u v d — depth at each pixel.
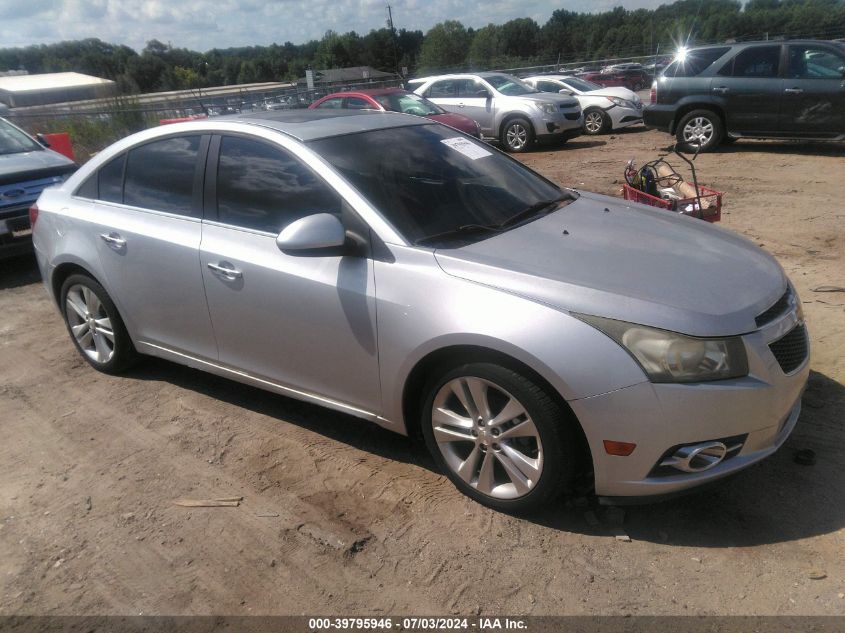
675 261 2.97
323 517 3.02
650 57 32.78
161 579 2.73
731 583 2.52
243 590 2.64
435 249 2.99
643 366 2.52
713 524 2.83
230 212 3.57
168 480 3.38
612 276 2.78
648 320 2.54
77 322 4.62
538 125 13.90
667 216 3.74
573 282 2.71
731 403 2.53
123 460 3.57
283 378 3.52
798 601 2.42
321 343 3.25
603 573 2.61
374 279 3.02
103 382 4.49
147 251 3.84
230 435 3.75
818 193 8.52
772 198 8.41
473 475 3.01
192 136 3.83
